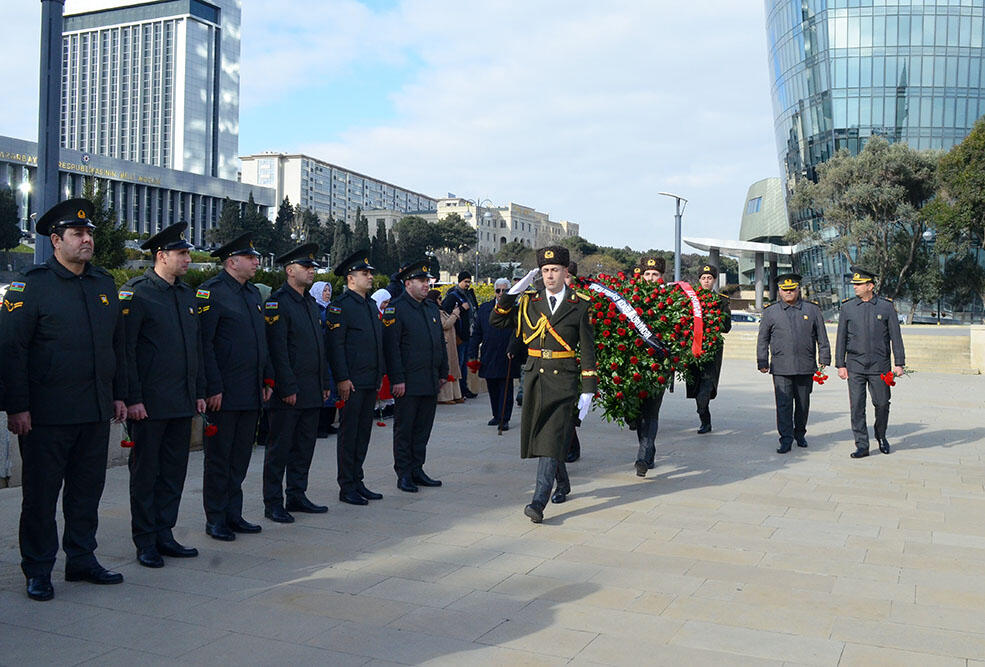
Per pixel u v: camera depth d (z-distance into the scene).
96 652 3.96
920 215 47.94
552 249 6.54
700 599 4.76
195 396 5.55
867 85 62.50
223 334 5.98
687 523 6.49
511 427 11.41
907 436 10.98
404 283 7.56
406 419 7.48
